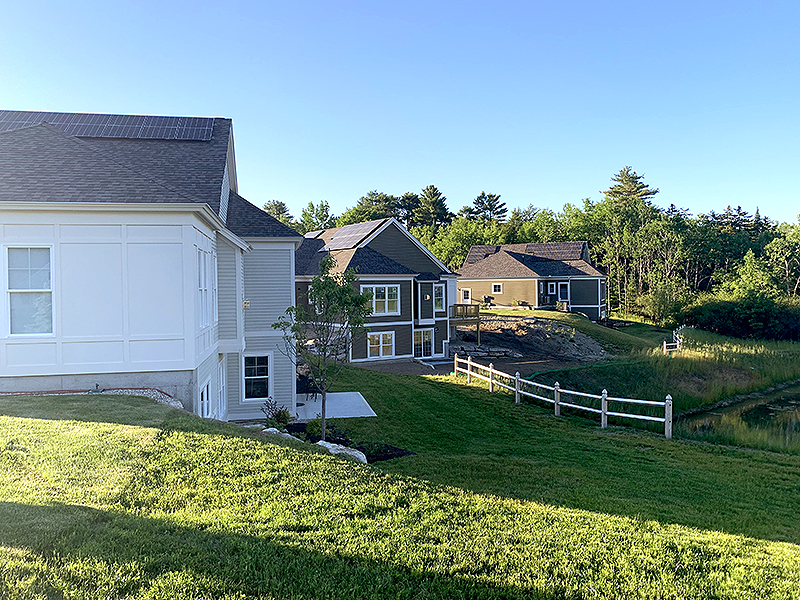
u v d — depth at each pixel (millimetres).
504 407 18469
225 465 7652
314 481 7496
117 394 10922
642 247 65312
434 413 17344
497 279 53719
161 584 4574
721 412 22969
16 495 5914
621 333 45281
